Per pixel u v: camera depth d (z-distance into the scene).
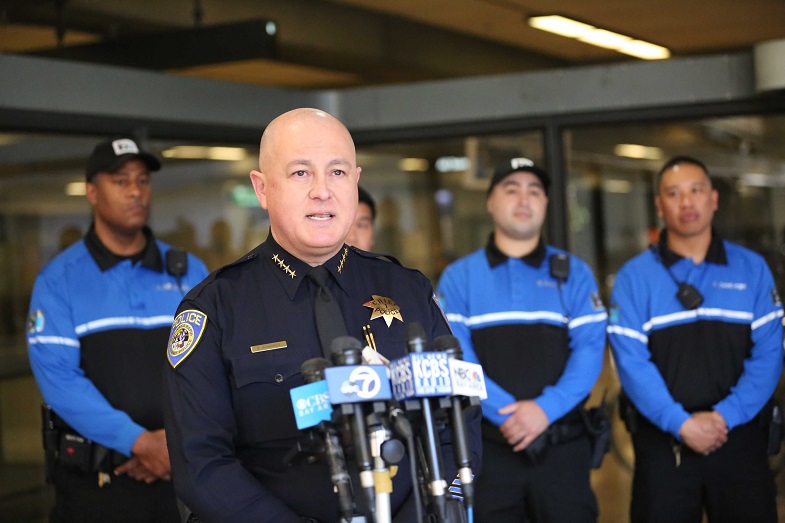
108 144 6.43
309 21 10.00
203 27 8.73
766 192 8.34
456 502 3.63
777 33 11.05
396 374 3.38
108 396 6.16
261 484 3.85
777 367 6.79
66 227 7.72
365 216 7.78
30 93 7.21
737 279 6.89
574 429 6.71
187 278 6.58
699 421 6.55
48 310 6.16
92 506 6.12
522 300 6.89
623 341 6.91
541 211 7.03
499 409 6.60
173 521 6.15
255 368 3.90
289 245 4.05
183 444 3.79
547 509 6.62
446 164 9.23
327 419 3.39
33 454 7.92
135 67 8.93
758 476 6.67
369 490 3.27
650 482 6.79
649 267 7.01
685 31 10.80
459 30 11.05
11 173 7.48
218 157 8.68
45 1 8.80
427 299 4.27
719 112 8.35
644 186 8.66
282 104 8.83
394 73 11.09
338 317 4.01
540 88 8.72
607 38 11.04
